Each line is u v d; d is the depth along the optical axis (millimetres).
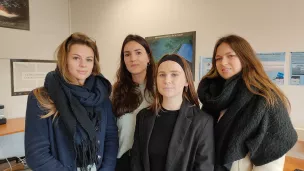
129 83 1474
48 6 3379
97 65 1312
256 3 2127
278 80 2061
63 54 1171
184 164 1068
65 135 1143
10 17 2979
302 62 1938
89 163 1176
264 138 1001
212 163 1078
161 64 1146
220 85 1246
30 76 3205
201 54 2510
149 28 2939
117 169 1374
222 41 1174
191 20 2564
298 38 1939
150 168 1138
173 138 1101
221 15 2344
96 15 3461
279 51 2037
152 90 1395
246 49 1109
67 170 1124
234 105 1079
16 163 3057
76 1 3670
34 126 1099
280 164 1011
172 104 1171
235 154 1019
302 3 1900
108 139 1327
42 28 3318
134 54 1418
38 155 1075
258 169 1037
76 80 1229
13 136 3133
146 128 1187
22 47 3113
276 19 2033
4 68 2965
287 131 978
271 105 996
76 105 1155
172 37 2729
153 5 2881
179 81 1120
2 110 2756
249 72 1089
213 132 1129
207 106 1250
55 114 1137
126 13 3150
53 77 1189
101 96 1266
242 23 2217
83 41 1207
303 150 1811
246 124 1012
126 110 1403
